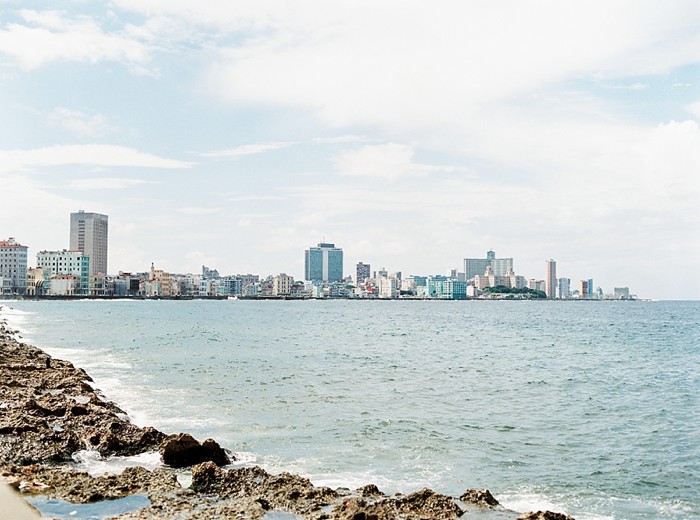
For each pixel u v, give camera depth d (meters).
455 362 53.62
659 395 36.38
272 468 19.41
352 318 154.12
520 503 17.34
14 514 13.55
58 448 18.61
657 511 17.00
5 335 65.44
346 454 21.45
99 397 30.11
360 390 35.97
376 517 13.68
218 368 44.25
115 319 116.31
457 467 20.52
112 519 13.47
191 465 18.31
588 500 17.77
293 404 30.48
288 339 77.25
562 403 33.12
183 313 157.88
